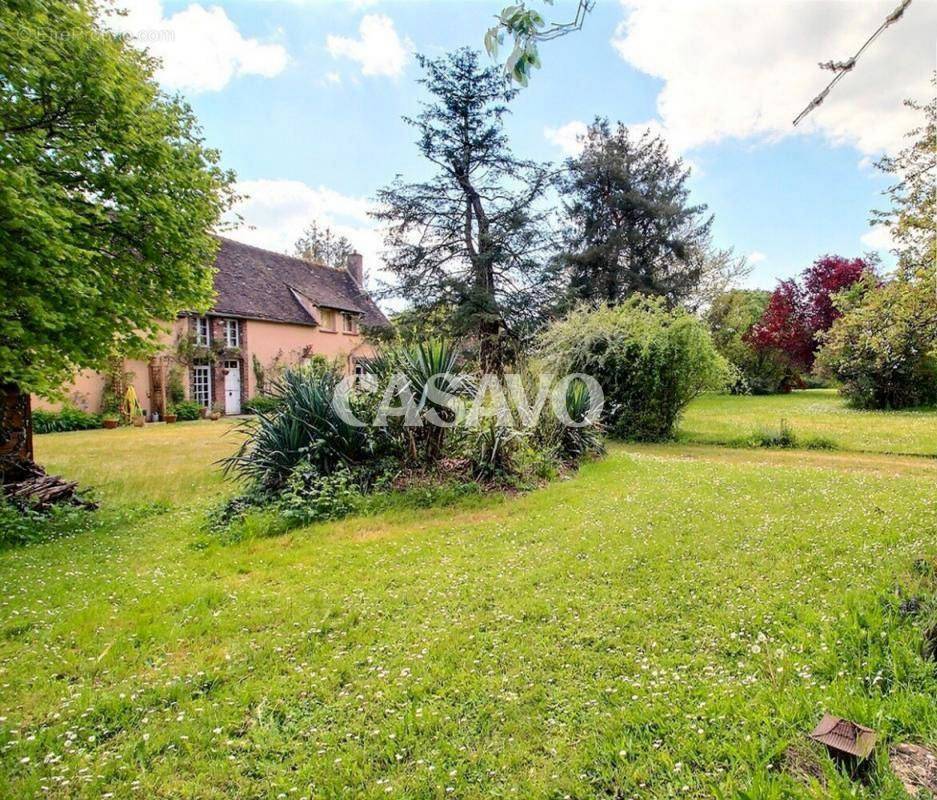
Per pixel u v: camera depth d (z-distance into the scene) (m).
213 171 7.78
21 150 5.19
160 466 9.20
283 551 4.35
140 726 2.10
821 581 3.12
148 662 2.62
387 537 4.63
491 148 17.59
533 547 4.16
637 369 11.08
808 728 1.82
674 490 5.91
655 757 1.77
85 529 5.40
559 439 7.87
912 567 3.12
